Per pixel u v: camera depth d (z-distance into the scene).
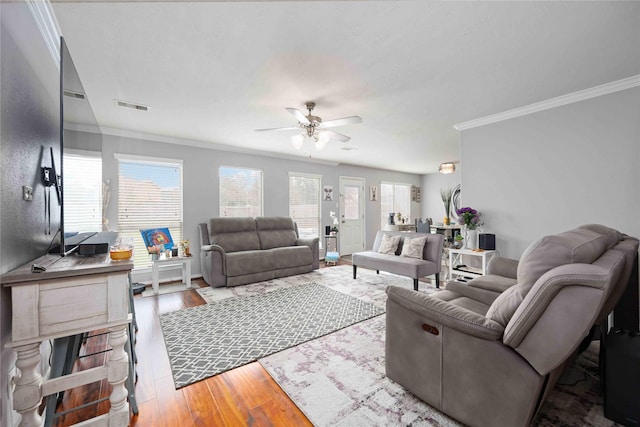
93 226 2.57
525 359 1.17
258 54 2.10
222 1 1.56
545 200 3.12
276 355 2.11
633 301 2.09
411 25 1.78
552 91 2.80
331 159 6.46
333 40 1.94
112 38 1.89
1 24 1.10
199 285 4.20
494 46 2.02
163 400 1.62
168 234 4.25
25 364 1.08
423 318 1.51
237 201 5.29
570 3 1.60
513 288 1.40
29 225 1.40
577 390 1.66
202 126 3.87
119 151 4.05
